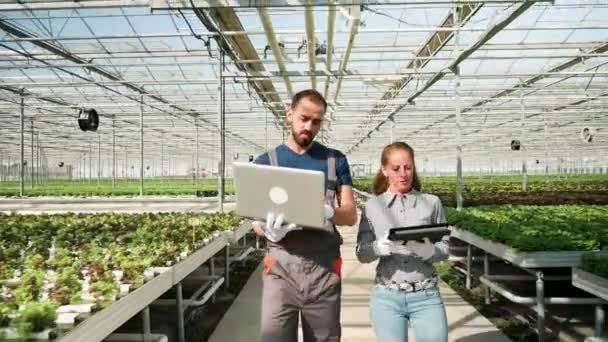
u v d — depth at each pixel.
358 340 5.07
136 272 3.90
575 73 12.85
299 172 2.70
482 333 5.30
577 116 25.23
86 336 2.83
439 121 25.41
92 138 34.06
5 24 9.80
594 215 8.98
